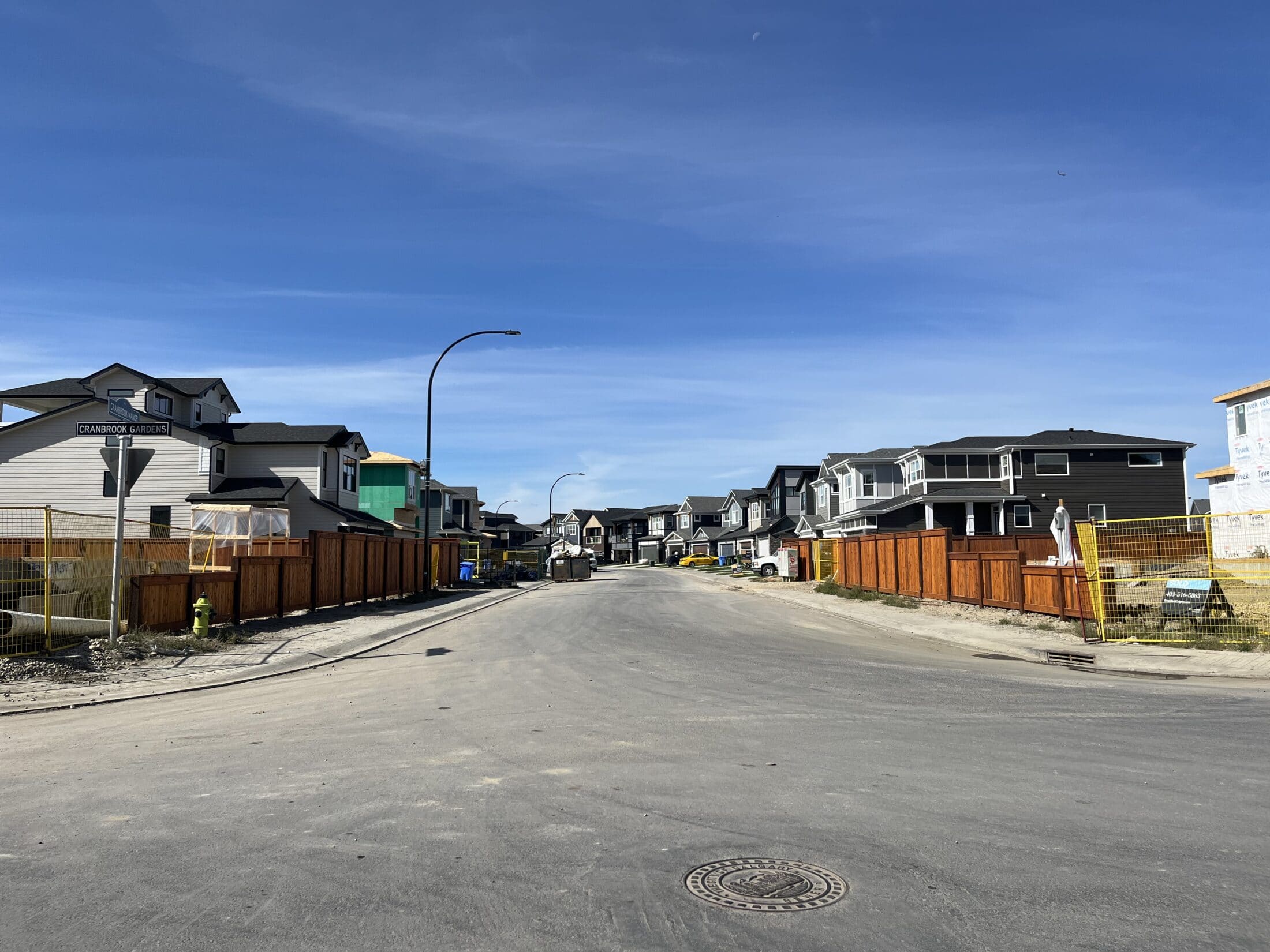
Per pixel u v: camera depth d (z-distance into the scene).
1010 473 49.66
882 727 8.48
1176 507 49.25
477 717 9.18
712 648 15.83
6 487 38.28
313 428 43.91
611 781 6.51
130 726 9.02
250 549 25.30
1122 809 5.74
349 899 4.35
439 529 69.56
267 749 7.76
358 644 16.83
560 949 3.81
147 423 14.02
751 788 6.30
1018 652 15.73
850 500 58.12
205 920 4.14
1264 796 6.05
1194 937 3.88
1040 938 3.88
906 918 4.09
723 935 3.93
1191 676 12.70
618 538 138.88
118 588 14.01
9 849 5.13
